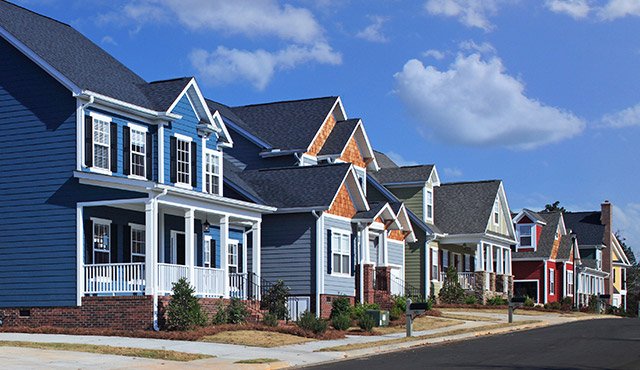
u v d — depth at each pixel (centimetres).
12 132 3175
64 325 3036
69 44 3478
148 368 2117
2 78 3206
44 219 3100
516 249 6906
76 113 3095
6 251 3139
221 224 3397
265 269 3991
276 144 4428
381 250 4466
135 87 3494
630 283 11800
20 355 2298
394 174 5497
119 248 3244
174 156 3450
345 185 4153
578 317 4944
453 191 5897
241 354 2458
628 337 3075
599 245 8269
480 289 5488
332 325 3375
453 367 2159
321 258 3906
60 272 3061
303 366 2269
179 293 2961
